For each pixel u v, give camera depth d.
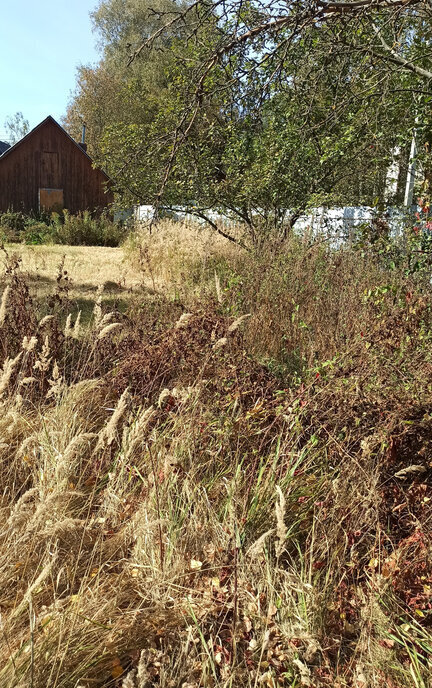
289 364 5.86
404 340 4.83
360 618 2.90
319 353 5.86
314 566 3.12
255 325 6.47
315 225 11.07
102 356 5.48
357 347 4.86
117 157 11.88
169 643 2.68
